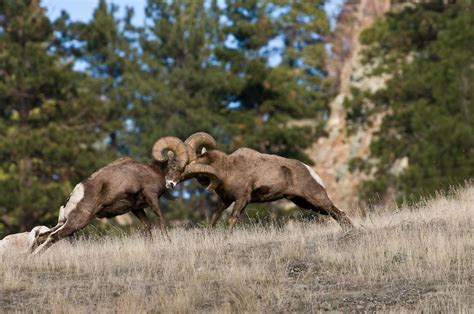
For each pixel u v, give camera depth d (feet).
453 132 177.06
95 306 61.21
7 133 201.67
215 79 214.90
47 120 210.18
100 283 67.77
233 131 209.36
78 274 71.97
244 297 61.36
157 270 72.18
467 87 186.70
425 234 77.92
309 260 73.05
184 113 211.82
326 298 62.18
